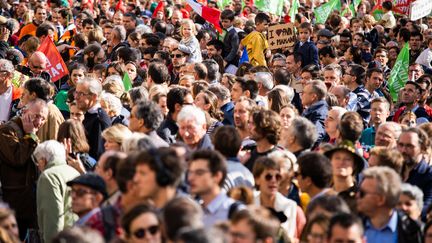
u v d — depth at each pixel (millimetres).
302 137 22141
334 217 15930
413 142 21922
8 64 29734
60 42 45281
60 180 21625
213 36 44875
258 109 22828
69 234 14000
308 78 34500
